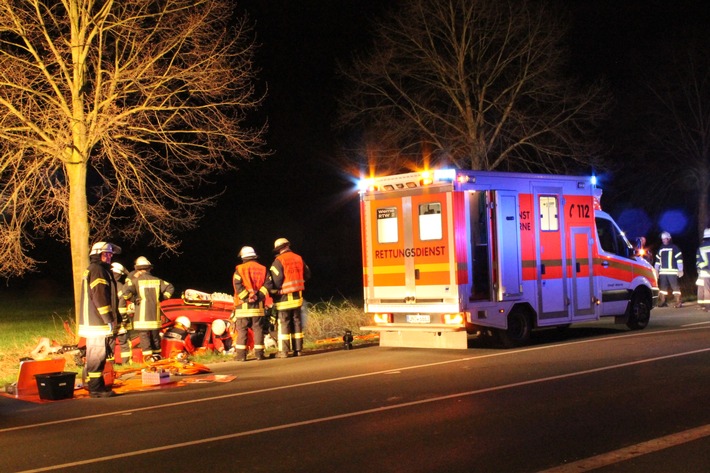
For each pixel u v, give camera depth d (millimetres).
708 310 19391
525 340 13609
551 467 6113
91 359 10312
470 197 13023
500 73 21297
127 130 14125
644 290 15750
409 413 8242
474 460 6363
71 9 13500
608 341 13594
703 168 29062
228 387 10617
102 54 13898
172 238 14477
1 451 7410
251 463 6559
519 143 21234
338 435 7402
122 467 6613
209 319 14445
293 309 13883
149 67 13656
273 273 13703
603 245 15250
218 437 7551
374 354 13461
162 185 14250
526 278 13602
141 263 13328
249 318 13617
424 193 13133
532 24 20781
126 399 10078
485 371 10812
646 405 8141
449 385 9820
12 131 13398
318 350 14711
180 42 13773
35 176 13633
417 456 6547
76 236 13680
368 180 13922
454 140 21391
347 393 9625
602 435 7000
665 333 14484
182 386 10906
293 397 9547
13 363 14117
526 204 13719
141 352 13914
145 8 13602
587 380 9695
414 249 13289
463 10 20609
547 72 21219
